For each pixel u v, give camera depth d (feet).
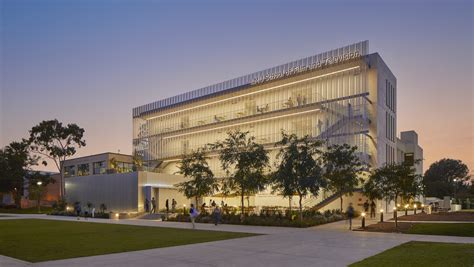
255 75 215.72
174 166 246.27
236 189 123.24
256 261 44.73
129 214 151.02
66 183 210.18
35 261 45.47
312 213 116.88
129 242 63.67
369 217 130.93
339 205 154.30
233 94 223.71
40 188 243.60
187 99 248.11
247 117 206.08
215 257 47.70
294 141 108.88
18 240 67.36
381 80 183.11
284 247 56.39
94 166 261.85
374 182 98.84
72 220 133.39
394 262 41.75
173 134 248.73
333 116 175.01
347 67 179.73
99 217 153.99
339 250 52.85
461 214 121.29
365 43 176.55
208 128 228.63
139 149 273.54
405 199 91.09
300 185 101.45
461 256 44.55
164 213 148.05
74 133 257.96
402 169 88.28
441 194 279.90
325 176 116.57
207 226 100.12
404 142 267.59
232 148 123.85
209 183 129.59
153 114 268.82
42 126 250.57
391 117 201.67
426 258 43.65
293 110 187.42
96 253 51.57
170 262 44.37
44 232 83.41
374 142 171.63
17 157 247.91
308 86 193.47
